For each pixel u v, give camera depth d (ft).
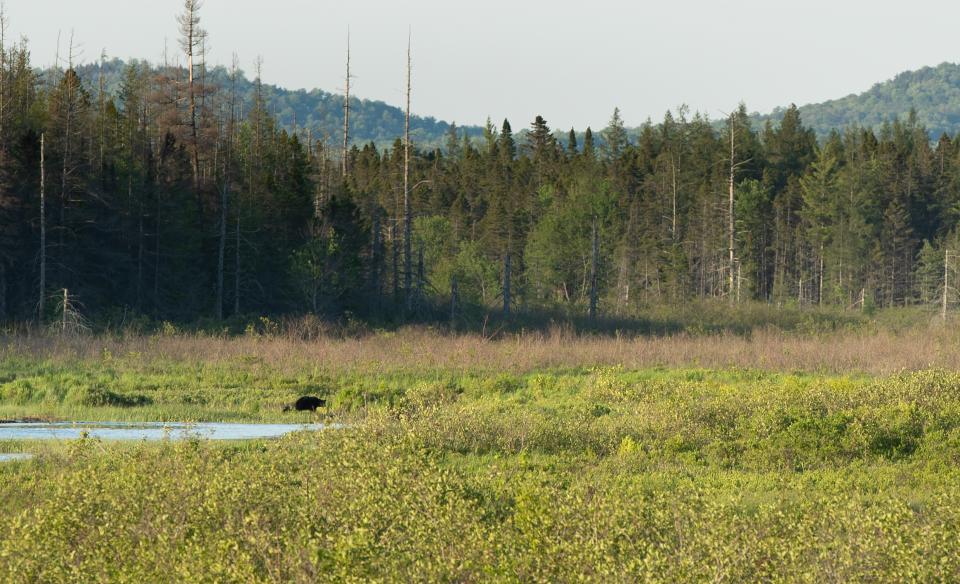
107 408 129.49
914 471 87.92
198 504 58.49
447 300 331.77
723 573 46.34
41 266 238.89
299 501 61.98
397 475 62.85
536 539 50.16
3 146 265.95
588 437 99.66
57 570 46.55
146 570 47.55
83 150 299.58
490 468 75.51
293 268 281.54
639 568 45.44
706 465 91.76
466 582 45.91
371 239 336.08
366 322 288.10
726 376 172.55
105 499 58.85
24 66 345.10
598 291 393.09
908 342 222.07
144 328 247.50
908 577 46.83
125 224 275.39
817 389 119.44
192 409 131.34
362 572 44.98
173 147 296.51
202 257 300.20
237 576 44.55
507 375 168.96
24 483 73.36
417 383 158.30
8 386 142.92
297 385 161.17
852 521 55.77
